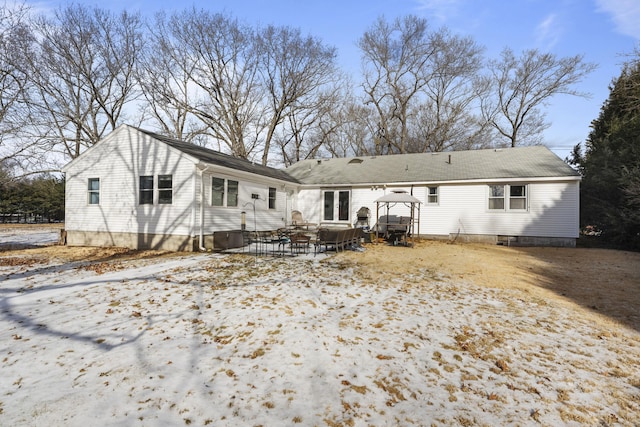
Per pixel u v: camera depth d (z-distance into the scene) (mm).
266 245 13117
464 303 5891
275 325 4730
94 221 13867
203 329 4625
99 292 6445
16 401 2992
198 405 2934
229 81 30109
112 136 13586
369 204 17812
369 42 33500
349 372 3512
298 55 29922
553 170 14555
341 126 35812
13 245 14273
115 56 25453
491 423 2760
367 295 6324
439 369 3609
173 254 11422
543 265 9719
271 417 2789
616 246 14617
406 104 34750
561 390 3252
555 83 31250
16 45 18000
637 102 15125
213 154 15117
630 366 3754
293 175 20797
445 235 16234
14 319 5051
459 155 18969
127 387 3205
